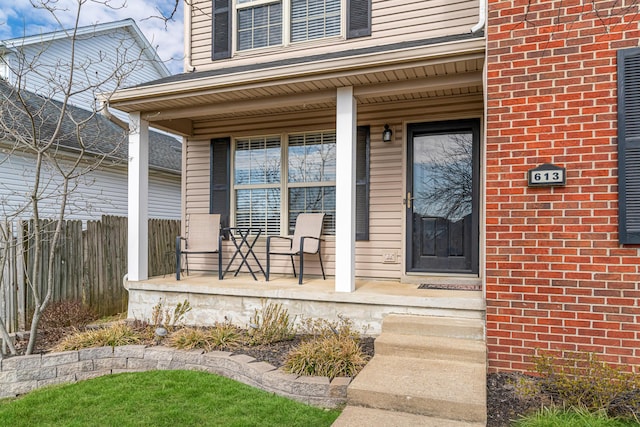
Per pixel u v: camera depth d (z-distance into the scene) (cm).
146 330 469
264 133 632
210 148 664
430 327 379
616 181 326
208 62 667
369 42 572
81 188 946
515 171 352
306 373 335
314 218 573
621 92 323
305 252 547
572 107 338
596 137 331
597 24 332
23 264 498
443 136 541
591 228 332
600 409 278
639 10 321
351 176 455
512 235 352
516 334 350
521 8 352
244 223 646
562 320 338
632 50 322
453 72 423
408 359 350
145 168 563
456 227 532
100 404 320
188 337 423
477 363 339
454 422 266
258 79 454
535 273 346
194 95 494
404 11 556
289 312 466
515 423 274
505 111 356
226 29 650
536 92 348
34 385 386
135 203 550
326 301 450
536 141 347
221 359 380
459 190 532
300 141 619
